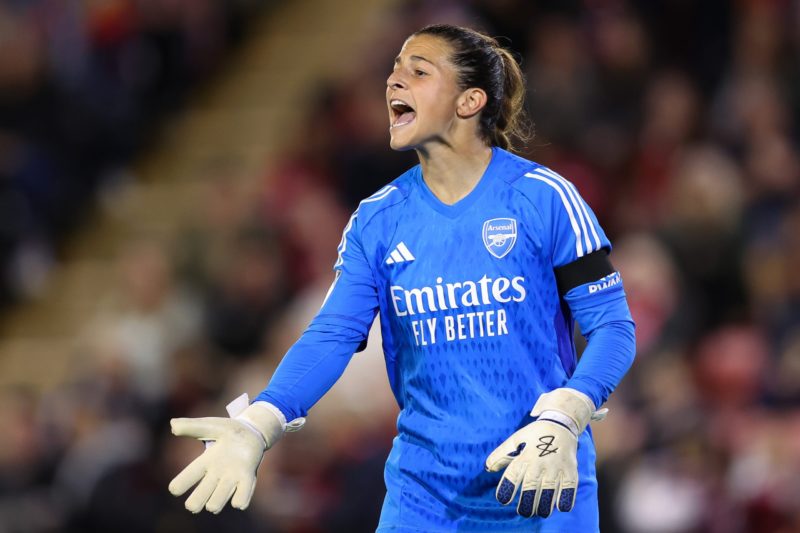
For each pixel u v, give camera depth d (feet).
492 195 36.04
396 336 36.91
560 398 33.40
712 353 85.46
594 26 113.80
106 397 100.32
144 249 117.91
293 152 118.73
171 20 136.05
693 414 80.33
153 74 135.74
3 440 97.30
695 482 77.25
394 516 36.45
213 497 32.86
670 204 101.19
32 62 123.75
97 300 123.85
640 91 111.45
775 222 98.94
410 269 36.09
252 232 110.42
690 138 108.78
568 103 109.60
